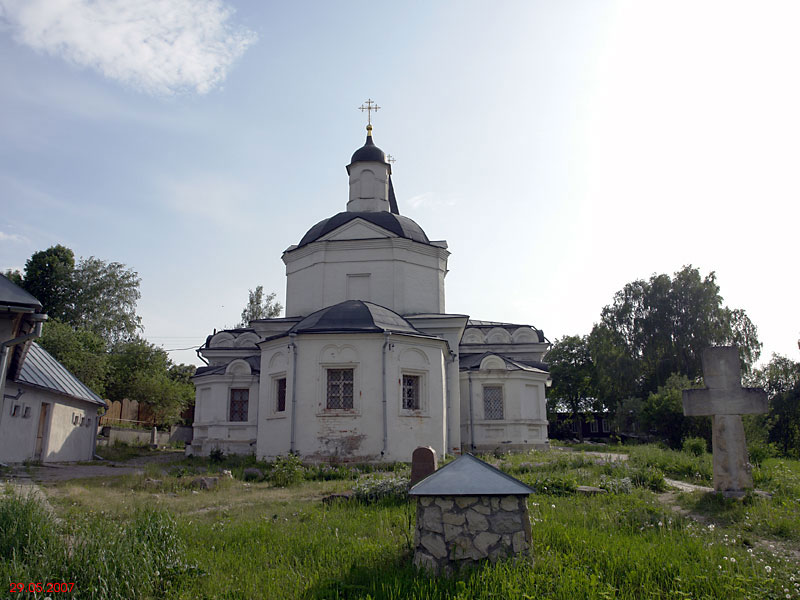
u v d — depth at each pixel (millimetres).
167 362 44781
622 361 46250
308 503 11789
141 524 7543
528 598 5574
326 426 19891
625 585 6145
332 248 27656
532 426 27844
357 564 7043
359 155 31469
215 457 22875
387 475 16062
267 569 6934
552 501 11086
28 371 20766
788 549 8211
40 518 7293
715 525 9844
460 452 24688
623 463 15945
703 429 24828
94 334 41906
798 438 36469
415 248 27891
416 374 21469
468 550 6785
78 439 24891
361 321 21375
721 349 12578
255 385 26422
